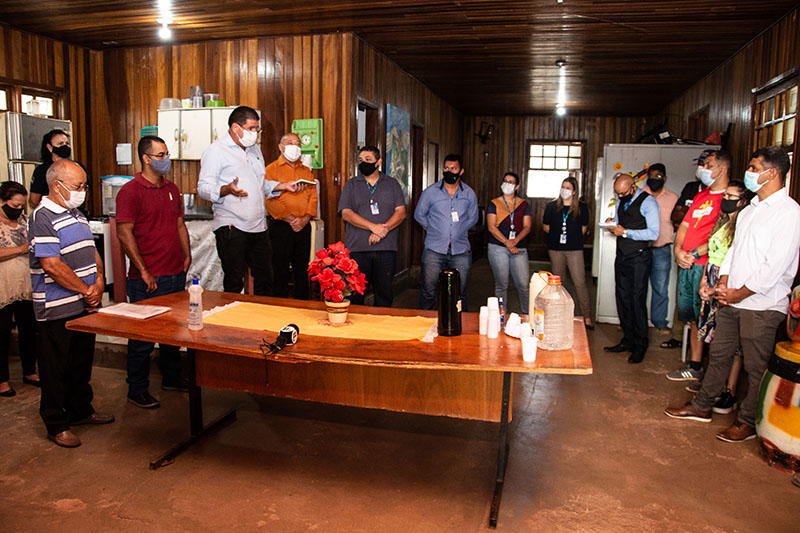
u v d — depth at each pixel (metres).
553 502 2.49
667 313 5.18
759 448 2.95
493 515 2.31
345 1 4.52
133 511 2.38
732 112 6.12
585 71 7.18
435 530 2.28
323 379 2.76
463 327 2.74
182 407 3.50
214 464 2.80
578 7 4.59
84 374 3.16
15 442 3.02
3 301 3.50
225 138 3.81
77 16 5.00
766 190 2.97
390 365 2.20
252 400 3.62
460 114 11.20
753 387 3.08
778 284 2.97
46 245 2.73
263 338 2.46
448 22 5.09
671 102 9.54
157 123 6.18
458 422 3.34
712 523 2.34
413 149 8.27
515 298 7.16
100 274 3.08
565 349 2.38
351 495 2.53
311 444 3.02
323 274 2.70
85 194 2.87
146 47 6.09
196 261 4.93
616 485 2.64
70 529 2.26
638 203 4.39
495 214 5.09
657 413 3.50
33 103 5.32
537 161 11.70
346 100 5.54
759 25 5.00
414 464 2.82
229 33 5.55
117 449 2.95
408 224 7.73
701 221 3.92
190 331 2.57
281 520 2.33
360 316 2.93
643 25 5.08
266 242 4.04
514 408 3.56
